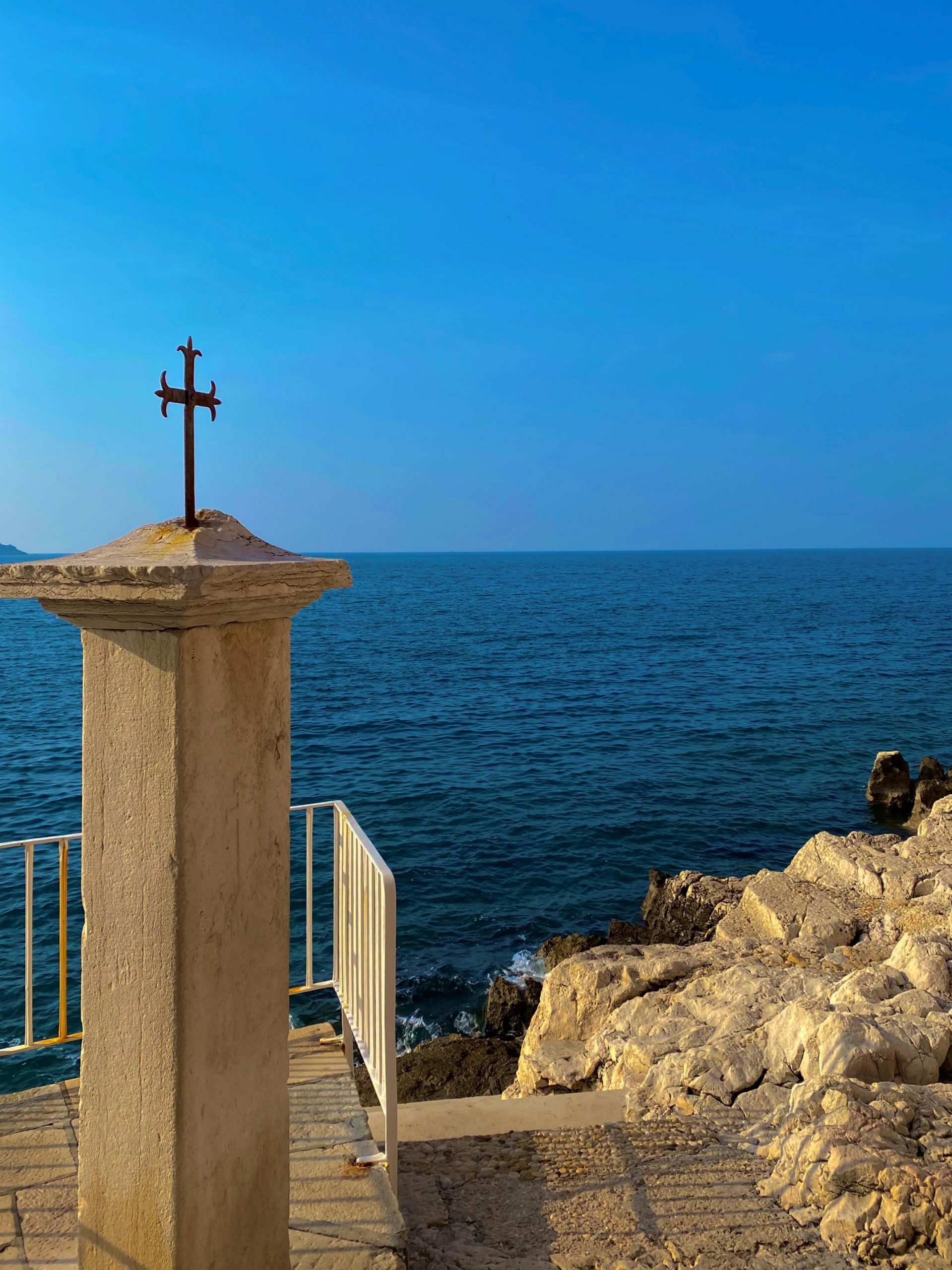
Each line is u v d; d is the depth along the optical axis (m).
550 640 64.06
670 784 25.36
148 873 2.53
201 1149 2.64
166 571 2.29
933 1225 3.51
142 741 2.50
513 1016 12.82
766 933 10.60
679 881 14.88
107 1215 2.72
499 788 24.84
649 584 150.25
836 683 43.06
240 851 2.67
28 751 27.48
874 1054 5.07
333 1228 3.25
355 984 3.97
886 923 10.00
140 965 2.58
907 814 23.02
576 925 16.50
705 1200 3.90
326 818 22.11
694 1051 5.93
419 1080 10.67
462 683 43.81
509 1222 3.74
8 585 2.45
